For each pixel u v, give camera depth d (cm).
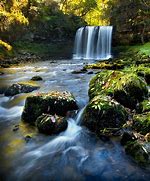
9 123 646
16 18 2041
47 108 623
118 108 567
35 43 2245
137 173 414
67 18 2622
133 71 900
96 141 523
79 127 584
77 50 2364
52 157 484
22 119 650
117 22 2180
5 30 1970
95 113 563
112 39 2167
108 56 2117
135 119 551
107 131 539
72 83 1003
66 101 640
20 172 444
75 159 472
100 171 432
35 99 636
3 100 826
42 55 2111
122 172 421
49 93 676
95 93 707
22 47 2089
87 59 2038
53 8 2689
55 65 1634
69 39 2494
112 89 664
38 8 2406
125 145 485
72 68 1470
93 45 2259
